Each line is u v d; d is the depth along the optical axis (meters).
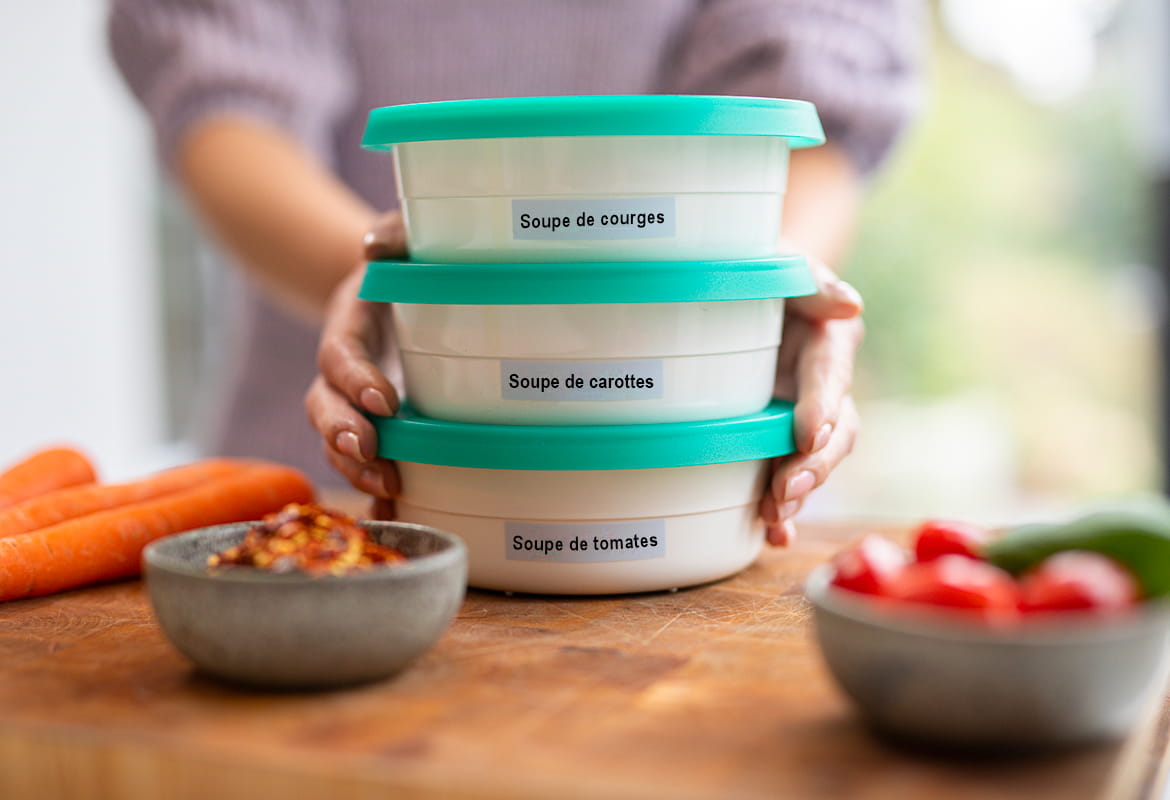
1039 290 3.87
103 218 2.78
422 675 0.69
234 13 1.36
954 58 3.85
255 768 0.57
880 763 0.56
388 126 0.83
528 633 0.78
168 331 2.99
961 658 0.53
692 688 0.67
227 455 1.61
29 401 2.59
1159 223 2.38
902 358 4.13
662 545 0.85
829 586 0.61
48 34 2.59
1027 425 3.99
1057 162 3.74
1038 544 0.64
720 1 1.42
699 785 0.54
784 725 0.61
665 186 0.79
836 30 1.35
